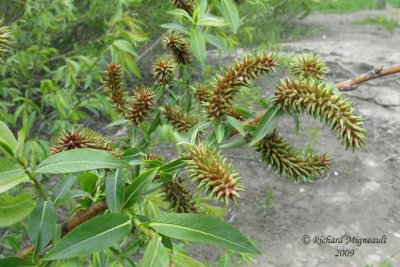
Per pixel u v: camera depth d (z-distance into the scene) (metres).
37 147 4.15
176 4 2.27
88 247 1.15
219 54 2.61
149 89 1.87
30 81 5.46
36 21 4.98
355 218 5.87
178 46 2.00
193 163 1.33
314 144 7.33
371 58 10.47
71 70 4.57
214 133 1.64
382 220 5.84
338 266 5.09
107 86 1.92
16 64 5.52
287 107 1.51
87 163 1.21
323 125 7.91
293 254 5.27
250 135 1.63
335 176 6.62
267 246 5.38
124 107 1.90
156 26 6.88
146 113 1.84
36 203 1.32
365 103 8.55
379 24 13.72
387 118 8.02
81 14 6.94
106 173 1.40
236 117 1.72
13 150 1.24
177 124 1.98
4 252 3.76
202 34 2.10
